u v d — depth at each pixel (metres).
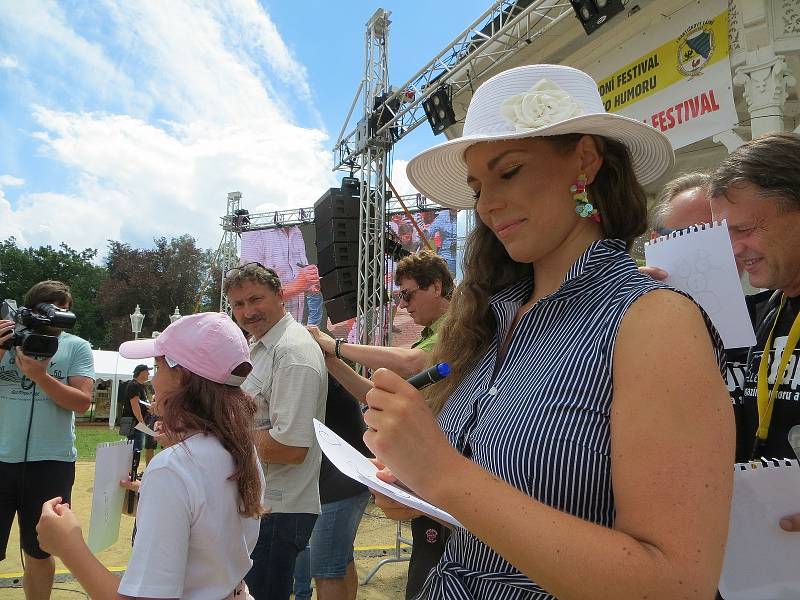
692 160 5.30
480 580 0.87
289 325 2.53
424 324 2.94
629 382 0.71
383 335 7.25
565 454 0.76
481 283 1.22
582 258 0.91
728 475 0.65
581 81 0.97
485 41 5.44
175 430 1.44
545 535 0.64
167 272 34.44
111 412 16.06
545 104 0.91
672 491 0.63
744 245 1.19
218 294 31.28
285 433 2.24
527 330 0.96
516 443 0.81
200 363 1.49
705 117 4.18
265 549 2.26
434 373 1.01
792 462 0.98
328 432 1.21
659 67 4.56
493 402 0.93
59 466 2.84
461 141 0.94
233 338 1.57
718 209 1.24
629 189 1.00
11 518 2.78
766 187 1.15
